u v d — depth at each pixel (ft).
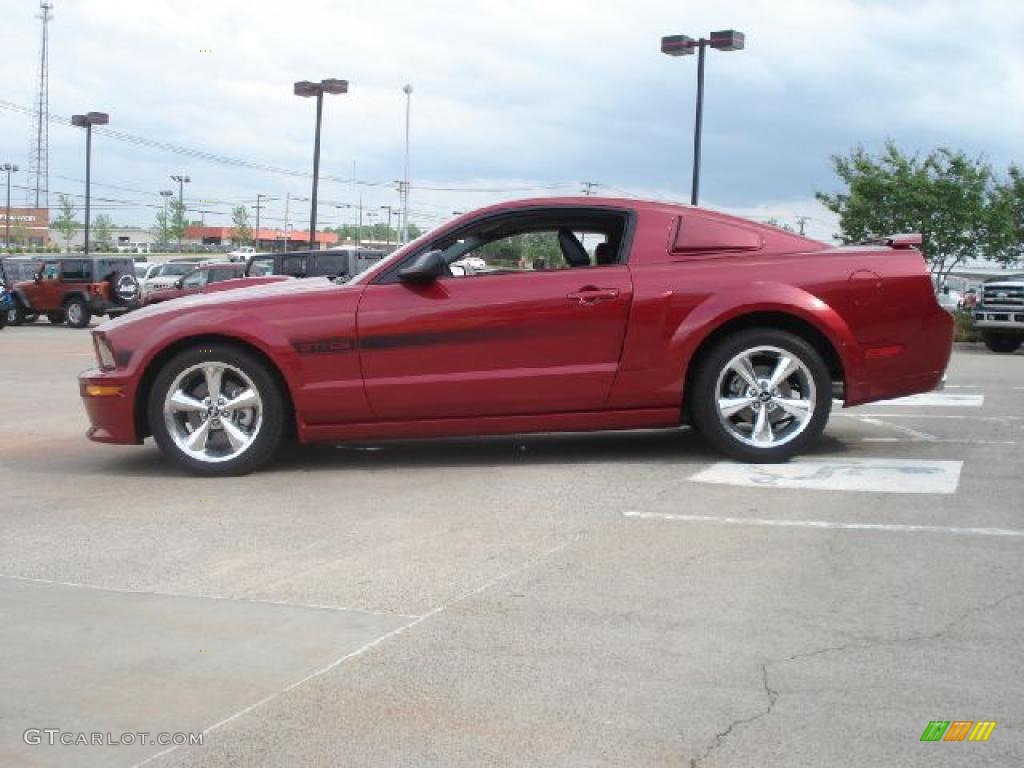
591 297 23.11
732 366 23.20
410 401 23.30
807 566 15.98
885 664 12.41
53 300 102.99
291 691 12.05
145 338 23.53
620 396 23.38
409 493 21.39
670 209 24.07
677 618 13.96
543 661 12.69
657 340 23.17
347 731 11.10
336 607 14.67
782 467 23.00
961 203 86.33
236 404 23.48
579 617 14.06
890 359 23.53
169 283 130.62
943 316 23.85
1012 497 20.03
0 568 16.71
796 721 11.08
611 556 16.67
